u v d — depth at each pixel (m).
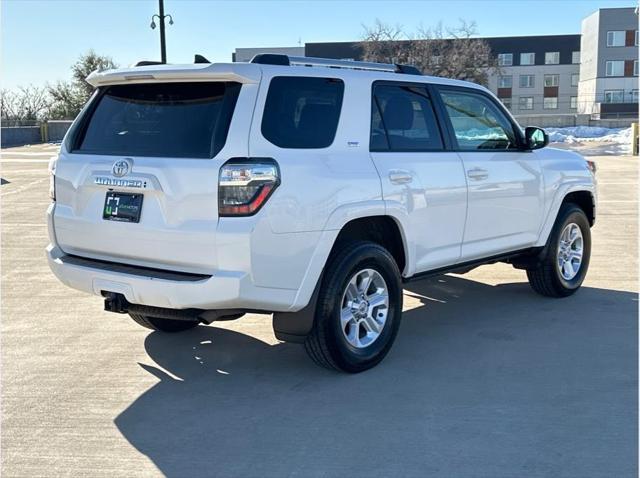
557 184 6.26
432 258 5.11
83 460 3.51
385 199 4.58
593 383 4.44
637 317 5.91
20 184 16.86
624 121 47.06
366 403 4.16
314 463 3.46
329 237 4.23
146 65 4.61
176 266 4.03
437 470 3.38
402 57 49.72
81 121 4.61
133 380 4.56
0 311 6.20
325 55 69.88
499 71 56.91
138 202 4.10
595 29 66.31
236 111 3.97
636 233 9.85
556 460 3.47
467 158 5.38
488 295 6.70
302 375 4.62
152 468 3.43
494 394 4.28
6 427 3.88
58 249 4.64
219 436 3.76
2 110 46.41
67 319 5.95
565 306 6.27
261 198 3.89
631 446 3.61
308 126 4.28
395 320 4.83
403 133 4.94
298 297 4.14
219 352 5.09
